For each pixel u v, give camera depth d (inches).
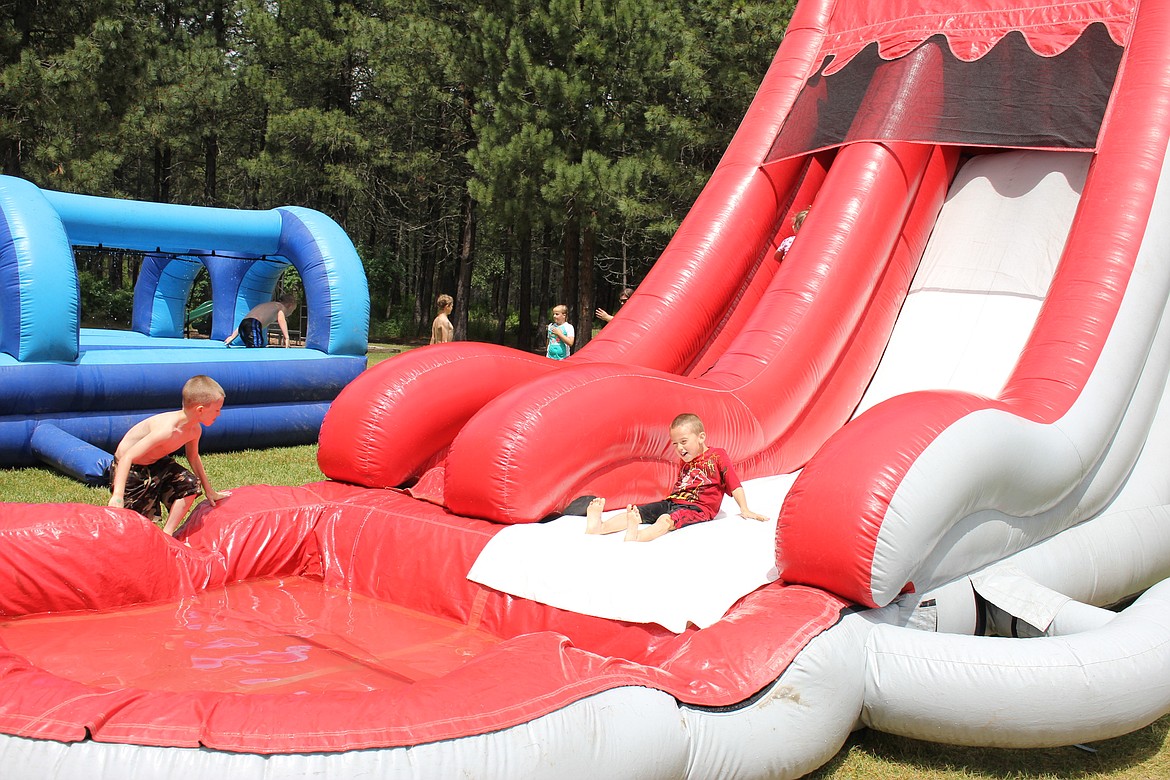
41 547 151.6
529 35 708.7
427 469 197.2
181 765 88.7
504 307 1076.5
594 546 150.9
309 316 373.7
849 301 213.2
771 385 202.1
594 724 100.0
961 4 237.9
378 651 143.6
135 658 135.9
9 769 89.8
